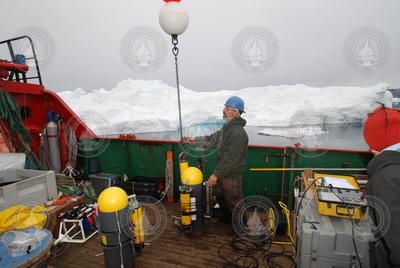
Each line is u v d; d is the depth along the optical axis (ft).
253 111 102.83
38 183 8.05
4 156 8.77
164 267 6.78
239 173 7.99
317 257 4.87
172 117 99.19
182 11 6.70
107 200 5.70
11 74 11.05
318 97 96.48
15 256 4.44
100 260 7.19
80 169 13.02
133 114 102.12
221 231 8.53
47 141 11.85
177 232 8.48
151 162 11.93
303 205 5.87
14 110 9.78
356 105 84.64
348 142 55.77
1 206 6.94
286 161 9.57
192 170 7.79
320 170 9.25
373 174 3.17
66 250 7.63
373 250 3.59
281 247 7.58
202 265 6.85
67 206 8.40
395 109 3.29
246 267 6.72
